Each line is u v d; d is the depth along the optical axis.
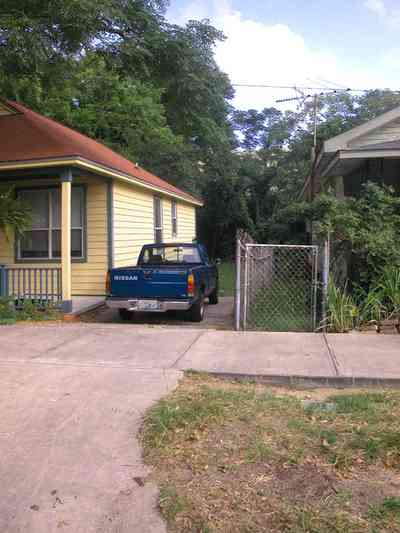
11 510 3.13
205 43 15.29
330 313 7.94
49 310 10.02
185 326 9.43
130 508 3.13
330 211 9.23
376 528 2.85
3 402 4.80
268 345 6.80
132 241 13.62
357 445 3.82
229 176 28.33
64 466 3.64
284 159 34.53
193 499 3.18
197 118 21.16
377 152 11.38
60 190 12.16
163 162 25.52
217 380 5.48
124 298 9.45
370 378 5.30
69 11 9.37
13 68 10.39
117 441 4.00
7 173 10.76
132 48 13.04
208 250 29.11
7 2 9.59
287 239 15.70
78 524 2.99
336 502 3.12
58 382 5.33
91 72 21.78
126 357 6.26
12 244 12.45
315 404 4.70
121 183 12.84
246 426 4.21
